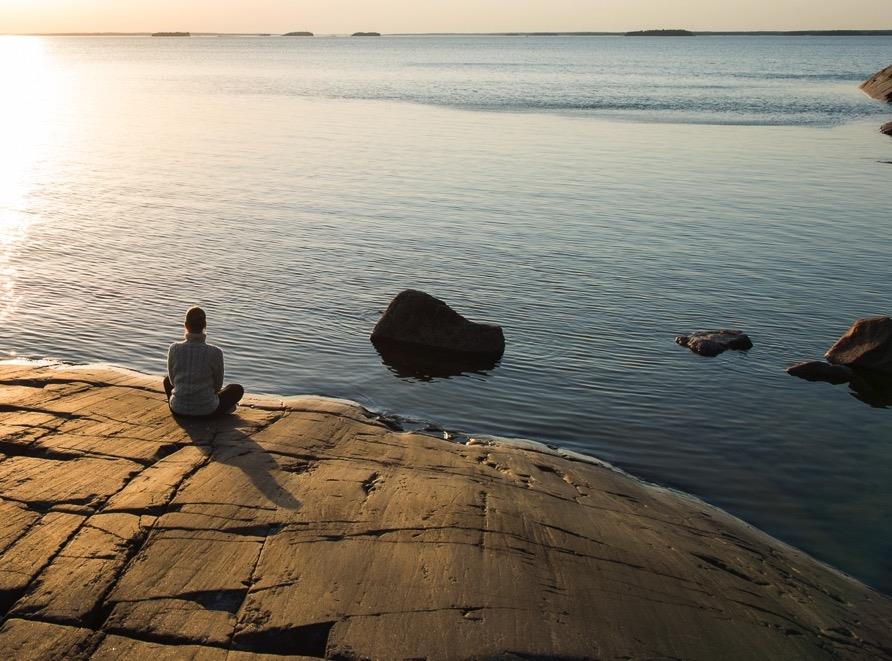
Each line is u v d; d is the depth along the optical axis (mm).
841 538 7840
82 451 7230
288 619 4984
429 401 10875
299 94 71688
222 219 21672
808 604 6289
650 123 48625
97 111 54156
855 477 9164
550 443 9711
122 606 5020
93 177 27984
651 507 7699
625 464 9242
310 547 5812
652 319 14641
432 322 13008
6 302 14352
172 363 8281
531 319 14445
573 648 4996
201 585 5266
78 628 4824
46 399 8492
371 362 12258
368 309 14688
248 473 6973
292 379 11453
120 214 22094
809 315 15047
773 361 12867
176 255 17969
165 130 43062
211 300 14883
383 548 5895
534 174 30016
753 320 14727
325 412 8852
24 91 73500
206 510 6227
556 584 5707
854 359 12688
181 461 7137
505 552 6027
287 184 27047
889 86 67250
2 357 11633
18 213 21969
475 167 31328
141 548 5656
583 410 10758
